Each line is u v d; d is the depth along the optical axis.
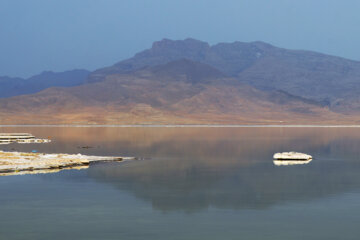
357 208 39.78
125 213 38.00
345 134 182.62
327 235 32.38
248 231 33.25
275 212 38.50
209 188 49.47
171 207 40.25
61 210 38.75
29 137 142.25
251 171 63.34
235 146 112.69
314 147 110.75
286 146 113.50
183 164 71.12
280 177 57.69
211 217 37.03
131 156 85.06
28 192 46.06
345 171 63.47
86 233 32.69
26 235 32.22
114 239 31.48
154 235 32.34
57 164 64.69
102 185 50.38
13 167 61.41
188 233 32.78
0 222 35.25
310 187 50.28
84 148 105.12
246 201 42.78
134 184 51.25
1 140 129.25
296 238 31.83
